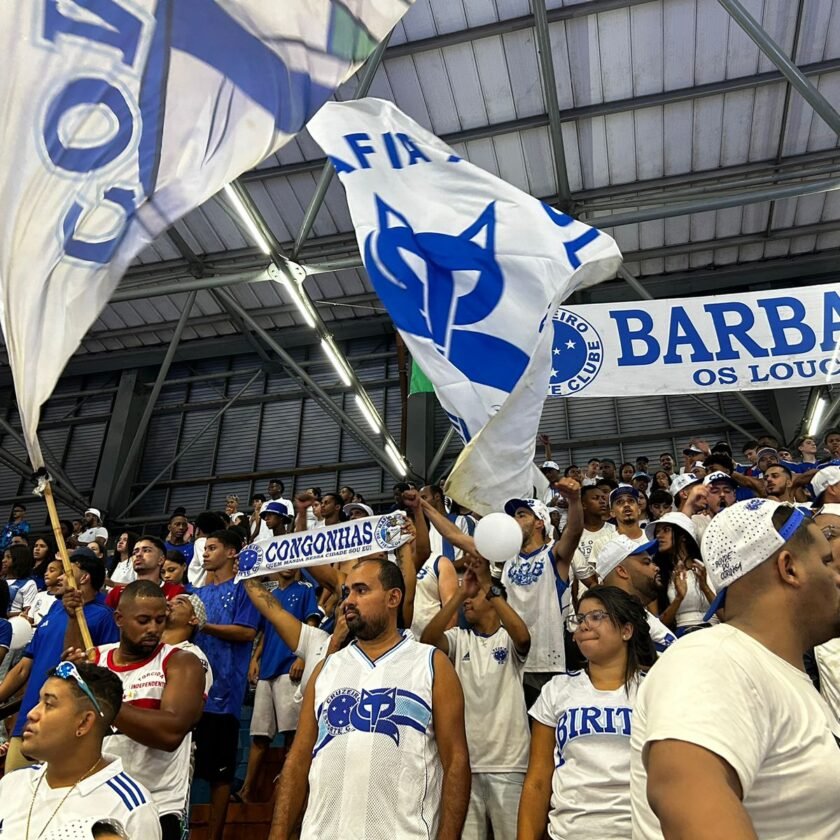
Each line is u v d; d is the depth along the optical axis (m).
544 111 11.04
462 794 2.48
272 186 12.21
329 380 15.61
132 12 2.16
